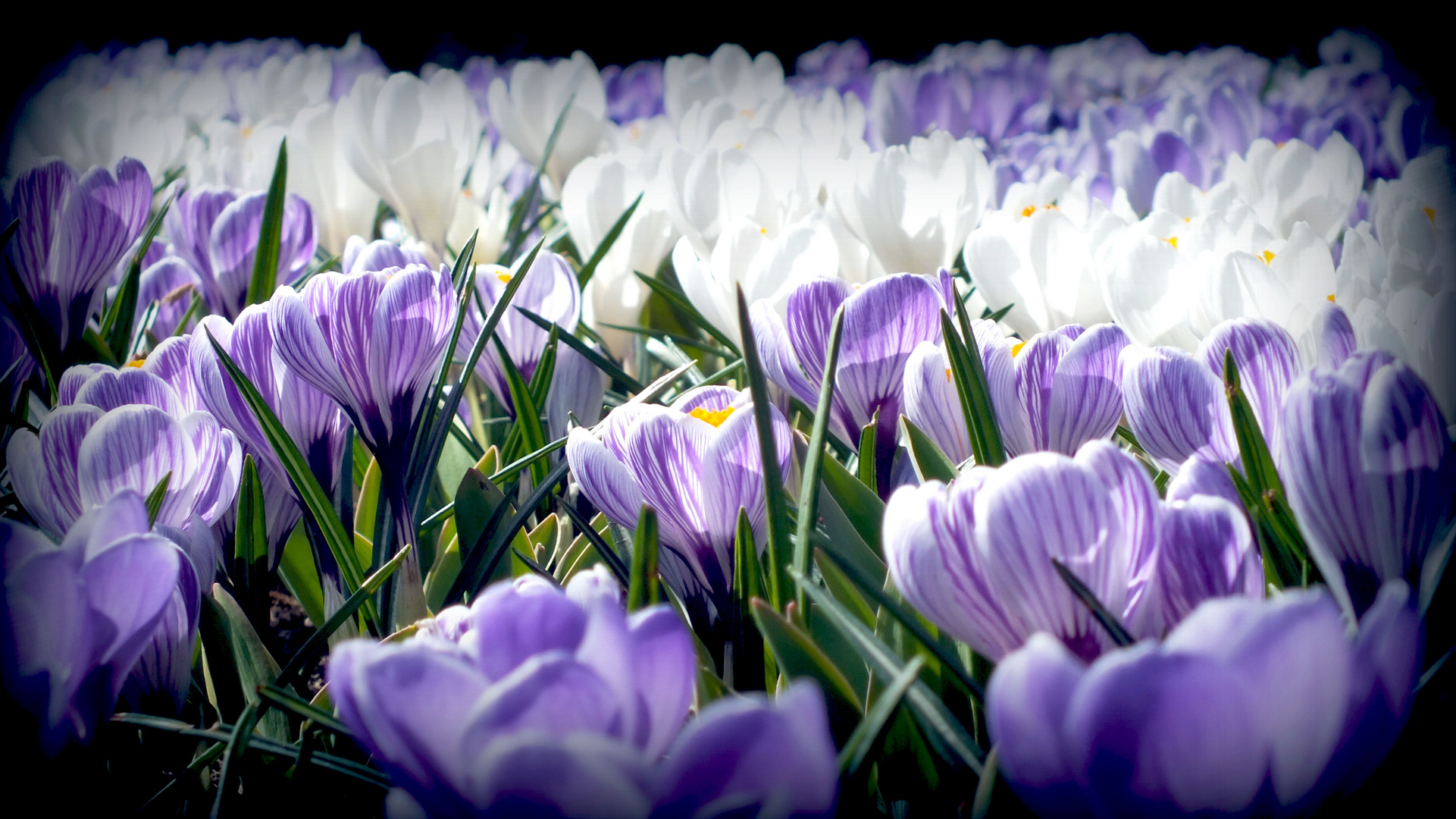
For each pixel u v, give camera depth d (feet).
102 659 1.81
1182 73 11.14
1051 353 2.09
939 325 2.15
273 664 2.05
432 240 3.68
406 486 2.13
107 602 1.80
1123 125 7.16
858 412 2.20
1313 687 1.62
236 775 1.84
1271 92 10.15
